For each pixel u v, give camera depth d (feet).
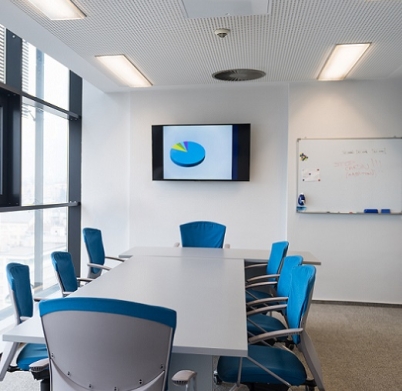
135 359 4.63
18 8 9.45
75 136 18.31
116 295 7.73
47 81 15.79
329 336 12.57
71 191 18.38
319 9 9.26
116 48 11.90
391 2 8.93
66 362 4.86
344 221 16.19
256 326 8.32
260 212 17.19
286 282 9.18
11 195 12.82
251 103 17.16
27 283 7.75
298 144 16.35
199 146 17.13
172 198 17.69
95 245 13.14
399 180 15.83
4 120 12.47
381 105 15.90
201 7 9.05
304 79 15.72
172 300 7.43
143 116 17.79
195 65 13.73
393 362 10.63
